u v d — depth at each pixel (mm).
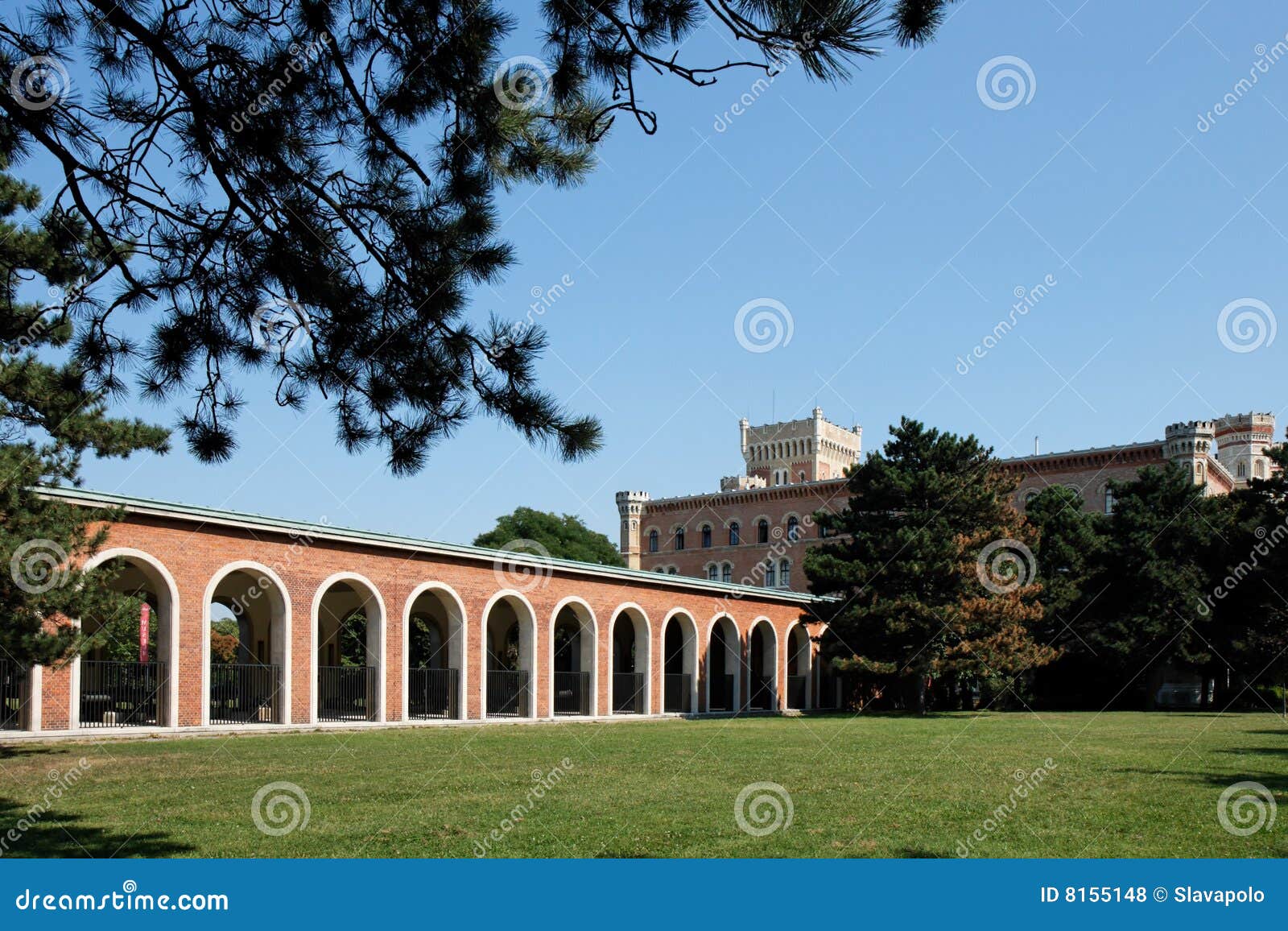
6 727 24594
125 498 25844
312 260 8695
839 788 16781
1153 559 51031
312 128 8719
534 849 11617
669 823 13266
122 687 29078
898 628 43562
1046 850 11555
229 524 28469
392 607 33156
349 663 52938
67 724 25297
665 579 44031
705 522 81312
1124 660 50250
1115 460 63938
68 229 9344
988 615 43500
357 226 8828
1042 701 54844
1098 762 21172
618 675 42562
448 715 35219
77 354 9477
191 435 9414
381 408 9078
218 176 8617
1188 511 52250
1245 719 38656
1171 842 12016
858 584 45531
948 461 47250
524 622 38219
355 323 8734
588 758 22141
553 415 8516
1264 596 49875
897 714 45312
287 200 8641
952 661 43875
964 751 24281
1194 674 57500
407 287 8672
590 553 69375
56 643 19391
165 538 27141
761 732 31797
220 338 9156
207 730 27172
